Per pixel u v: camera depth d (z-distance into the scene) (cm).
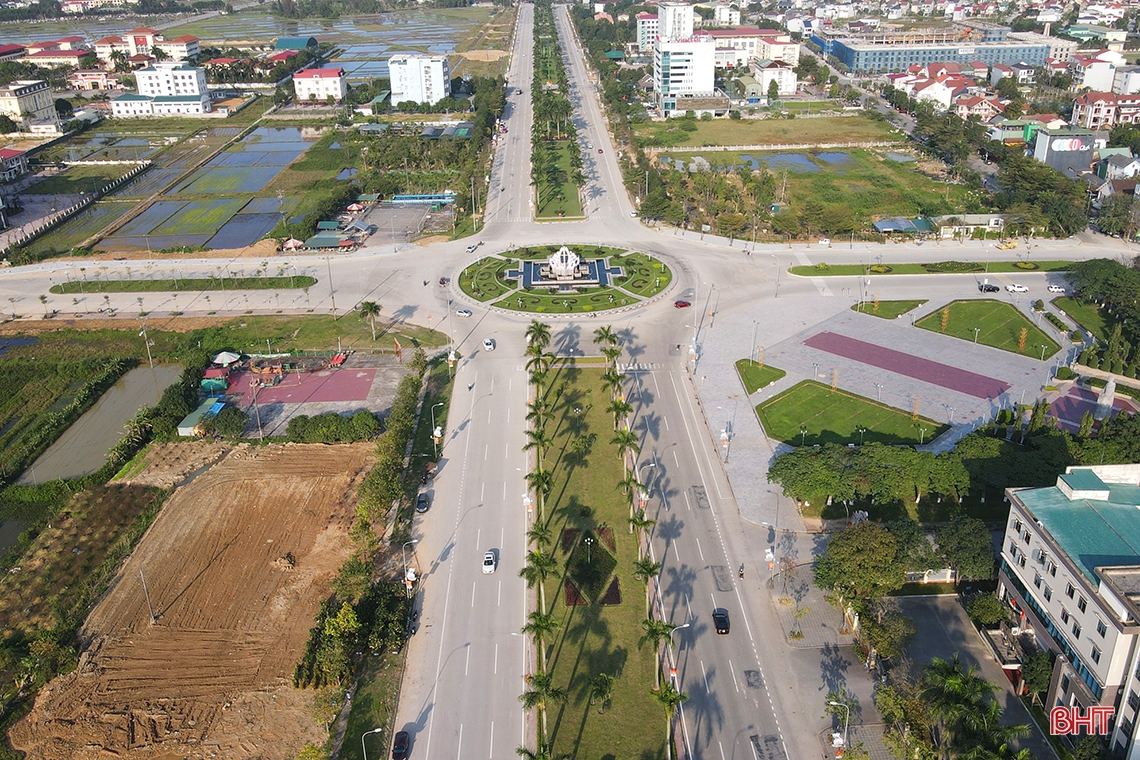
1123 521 13562
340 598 15562
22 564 17062
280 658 14525
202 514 18338
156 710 13525
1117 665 11781
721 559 16688
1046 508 13962
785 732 13012
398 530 17625
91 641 14938
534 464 19800
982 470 17338
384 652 14625
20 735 13200
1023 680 13462
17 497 19238
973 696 11844
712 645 14662
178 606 15700
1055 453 17412
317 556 16975
